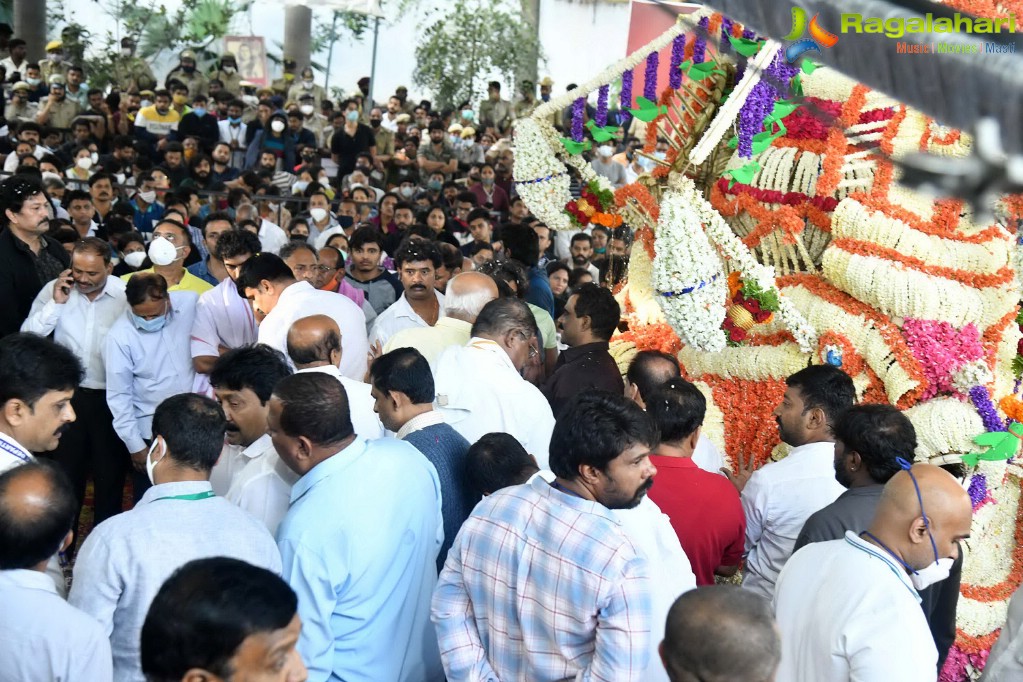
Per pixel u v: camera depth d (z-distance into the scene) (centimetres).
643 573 244
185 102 1374
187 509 268
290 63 1720
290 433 288
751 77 411
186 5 1803
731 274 465
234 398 336
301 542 280
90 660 234
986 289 449
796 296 477
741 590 192
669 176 448
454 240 867
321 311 448
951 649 461
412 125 1556
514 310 381
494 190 1241
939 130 344
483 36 1805
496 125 1652
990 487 459
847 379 362
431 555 307
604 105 513
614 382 430
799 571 267
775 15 78
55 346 314
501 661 259
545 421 372
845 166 457
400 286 636
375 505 287
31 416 307
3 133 1240
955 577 327
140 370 483
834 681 249
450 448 335
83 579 260
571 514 249
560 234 1062
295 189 1166
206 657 161
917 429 443
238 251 500
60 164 1025
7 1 1748
